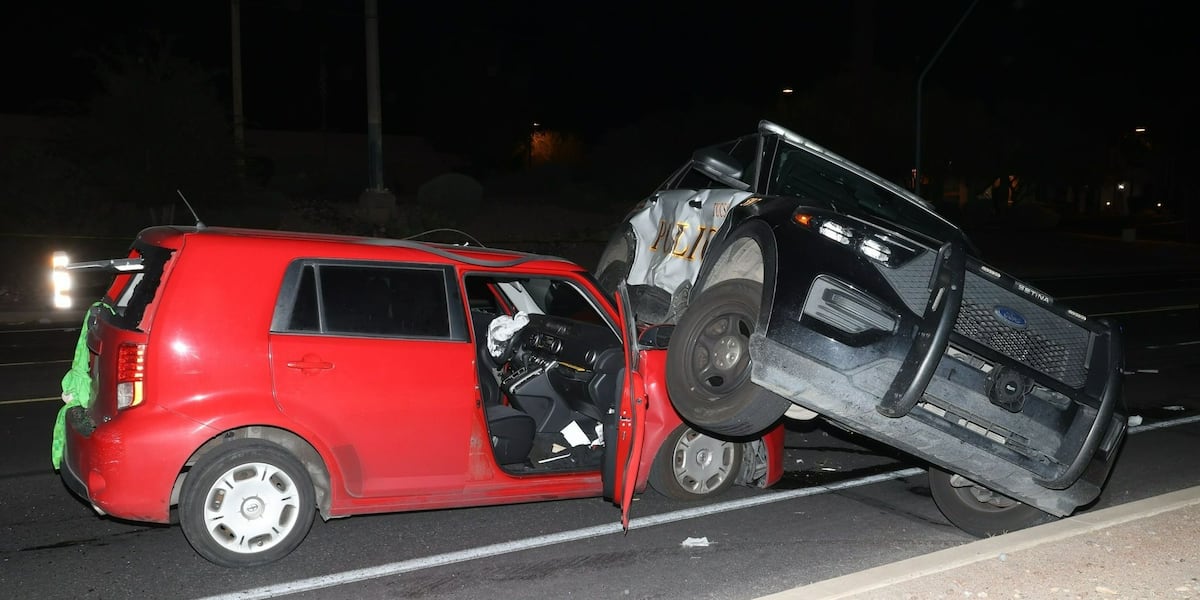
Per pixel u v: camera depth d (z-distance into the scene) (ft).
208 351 17.35
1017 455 18.57
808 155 24.14
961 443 18.22
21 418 29.96
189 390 17.20
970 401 18.29
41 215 84.53
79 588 17.33
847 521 21.67
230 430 17.85
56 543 19.57
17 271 66.69
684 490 22.40
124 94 91.09
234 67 103.35
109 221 88.22
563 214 127.24
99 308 19.19
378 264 18.86
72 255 71.82
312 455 18.30
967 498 20.85
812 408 17.89
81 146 91.25
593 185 159.94
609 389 21.27
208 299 17.53
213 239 17.94
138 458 16.92
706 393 19.04
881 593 16.11
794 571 18.57
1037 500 19.19
